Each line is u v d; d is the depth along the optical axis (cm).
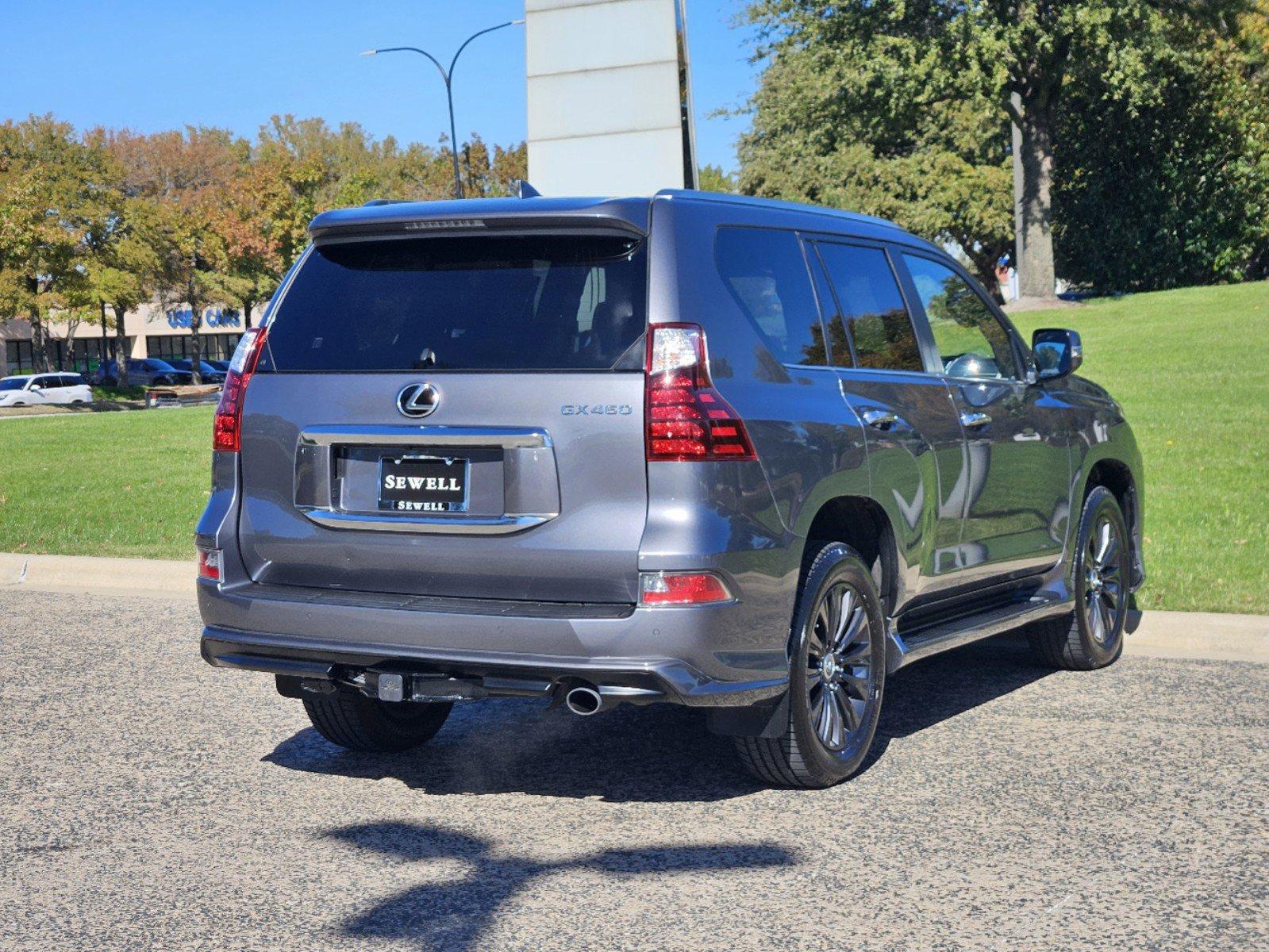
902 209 5122
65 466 1675
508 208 464
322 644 462
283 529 482
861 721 512
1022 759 538
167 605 912
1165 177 3728
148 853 447
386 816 484
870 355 541
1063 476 664
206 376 8325
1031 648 698
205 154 8338
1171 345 2233
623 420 438
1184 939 363
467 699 454
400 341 474
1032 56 3180
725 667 441
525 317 461
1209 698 631
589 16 1351
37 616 871
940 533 560
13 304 6275
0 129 6881
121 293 6794
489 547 449
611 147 1358
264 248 7731
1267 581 827
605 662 430
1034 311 3080
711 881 411
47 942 374
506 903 397
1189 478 1191
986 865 421
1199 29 3431
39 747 579
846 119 3494
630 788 511
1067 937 365
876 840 446
